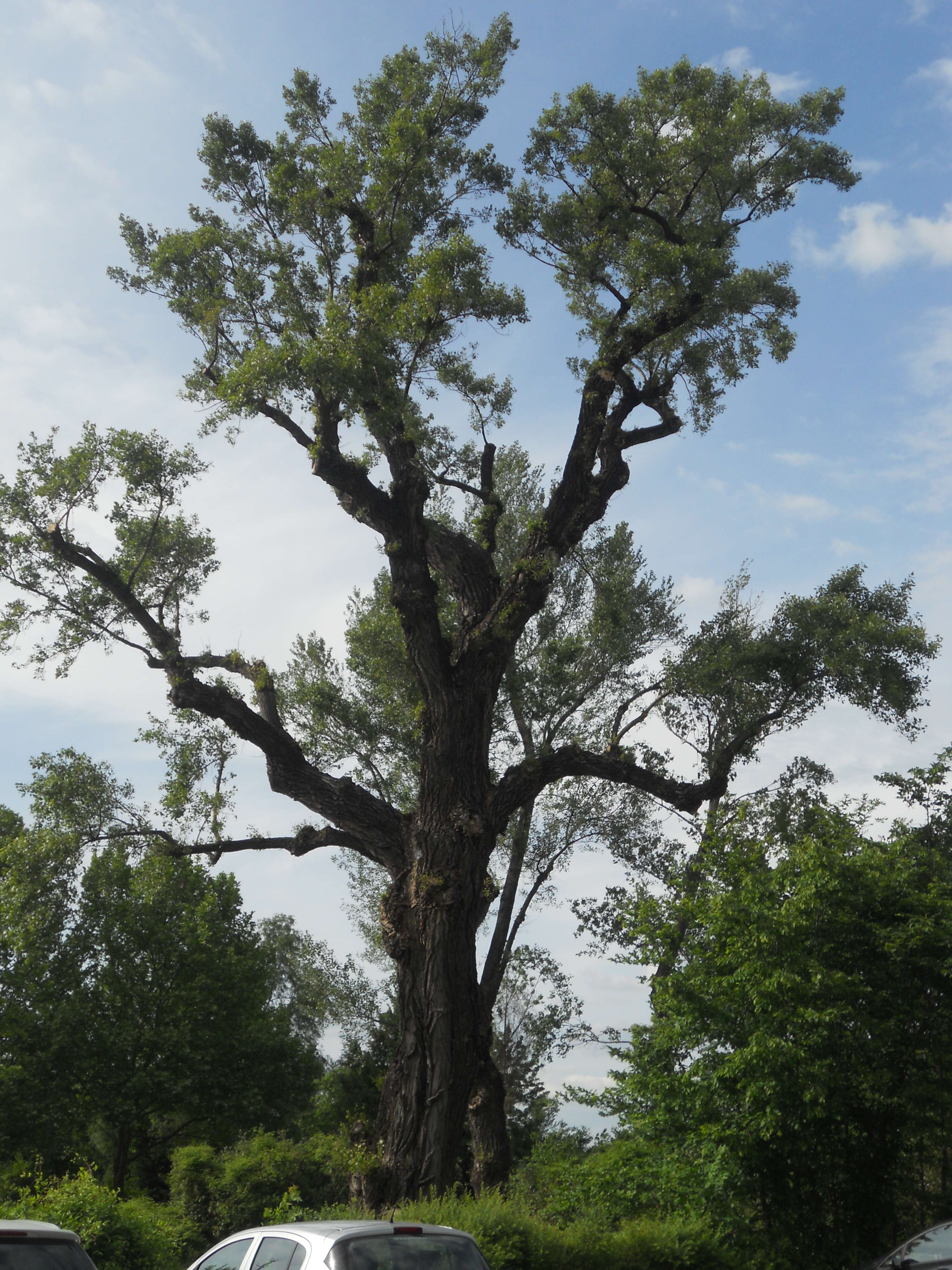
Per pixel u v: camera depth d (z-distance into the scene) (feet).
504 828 56.75
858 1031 45.42
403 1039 50.78
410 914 52.34
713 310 61.16
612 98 60.70
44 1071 112.37
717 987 45.80
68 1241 23.24
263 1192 105.60
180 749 61.82
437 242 60.29
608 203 60.03
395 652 80.18
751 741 71.20
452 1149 48.60
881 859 51.65
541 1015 87.15
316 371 50.47
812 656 66.54
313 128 62.90
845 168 62.08
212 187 64.23
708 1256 37.09
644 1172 45.80
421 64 61.31
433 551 61.16
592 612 82.02
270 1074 126.41
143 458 59.88
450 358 61.98
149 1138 127.54
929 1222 47.03
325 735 79.82
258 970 133.28
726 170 60.08
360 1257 20.80
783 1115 41.78
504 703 83.20
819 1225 43.60
